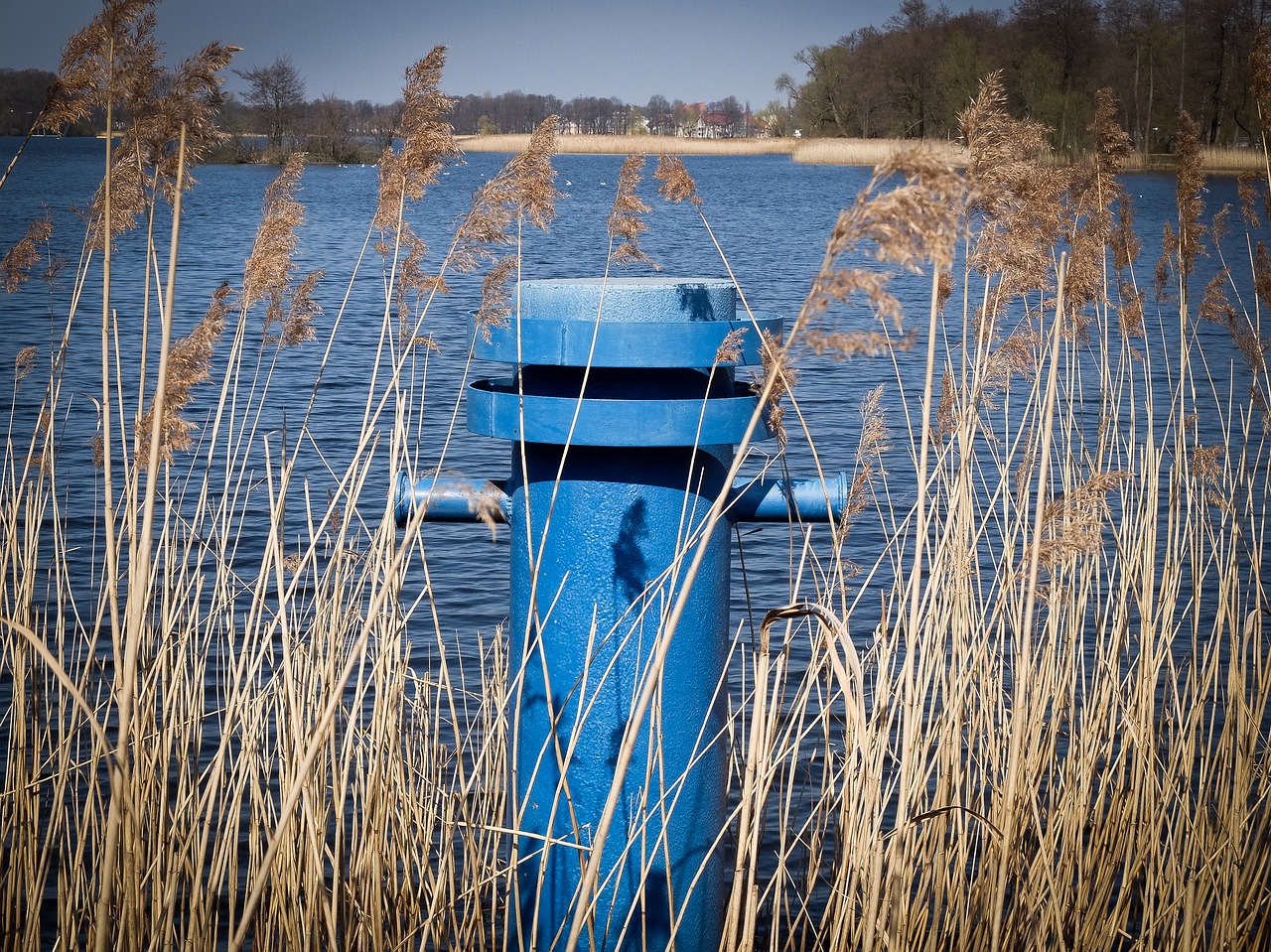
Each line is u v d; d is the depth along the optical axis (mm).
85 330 16281
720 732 3160
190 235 34031
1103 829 3594
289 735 3139
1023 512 3898
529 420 2924
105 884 2199
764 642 2598
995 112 2809
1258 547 4117
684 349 2850
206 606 6223
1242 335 4750
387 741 3287
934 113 61500
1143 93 50656
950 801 3254
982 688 3656
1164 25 49469
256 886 2334
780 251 31578
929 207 1771
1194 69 45906
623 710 3023
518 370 2957
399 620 3311
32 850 3441
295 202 3430
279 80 56562
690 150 109250
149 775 3006
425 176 3066
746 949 2633
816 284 1822
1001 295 3346
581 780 3061
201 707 3598
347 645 3670
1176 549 4289
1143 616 3674
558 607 3037
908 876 3029
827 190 62656
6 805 3816
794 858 4363
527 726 3145
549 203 2996
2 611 3576
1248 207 4562
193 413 11508
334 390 12984
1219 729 4672
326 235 34969
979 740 3723
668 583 2988
